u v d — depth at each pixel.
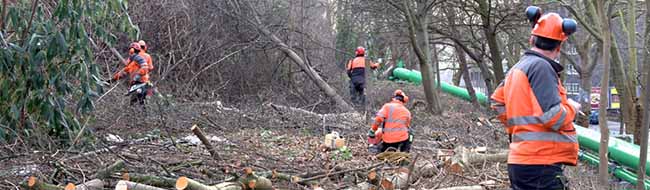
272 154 8.66
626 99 13.29
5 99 7.33
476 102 21.05
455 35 19.06
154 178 5.80
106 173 5.95
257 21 16.42
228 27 16.30
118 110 10.29
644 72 12.79
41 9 7.55
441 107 16.78
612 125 22.98
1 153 6.80
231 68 16.31
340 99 16.53
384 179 6.37
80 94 8.06
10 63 7.21
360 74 17.25
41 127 7.62
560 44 4.17
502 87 4.55
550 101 4.02
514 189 4.31
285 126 11.60
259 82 16.69
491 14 17.16
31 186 5.16
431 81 16.73
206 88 14.88
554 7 15.62
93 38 10.45
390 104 9.22
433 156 8.91
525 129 4.17
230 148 8.80
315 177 6.66
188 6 15.87
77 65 7.80
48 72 7.52
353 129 11.97
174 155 7.64
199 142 9.11
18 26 7.47
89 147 7.65
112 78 11.73
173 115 10.69
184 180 5.24
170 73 14.40
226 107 13.92
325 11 20.28
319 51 19.08
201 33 15.74
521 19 16.62
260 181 5.74
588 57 18.47
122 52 14.27
